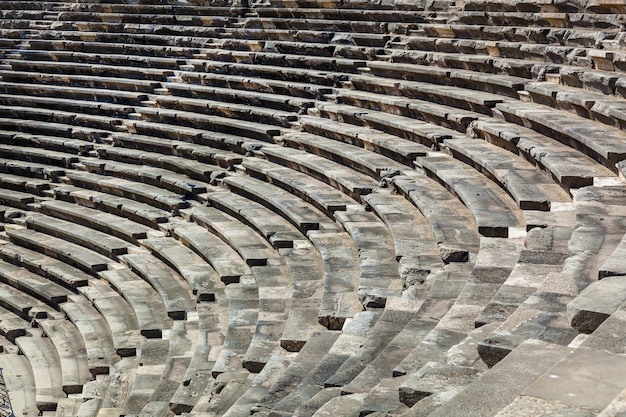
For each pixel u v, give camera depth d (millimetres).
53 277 26797
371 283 16094
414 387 9383
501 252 14406
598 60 20188
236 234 23078
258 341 15969
